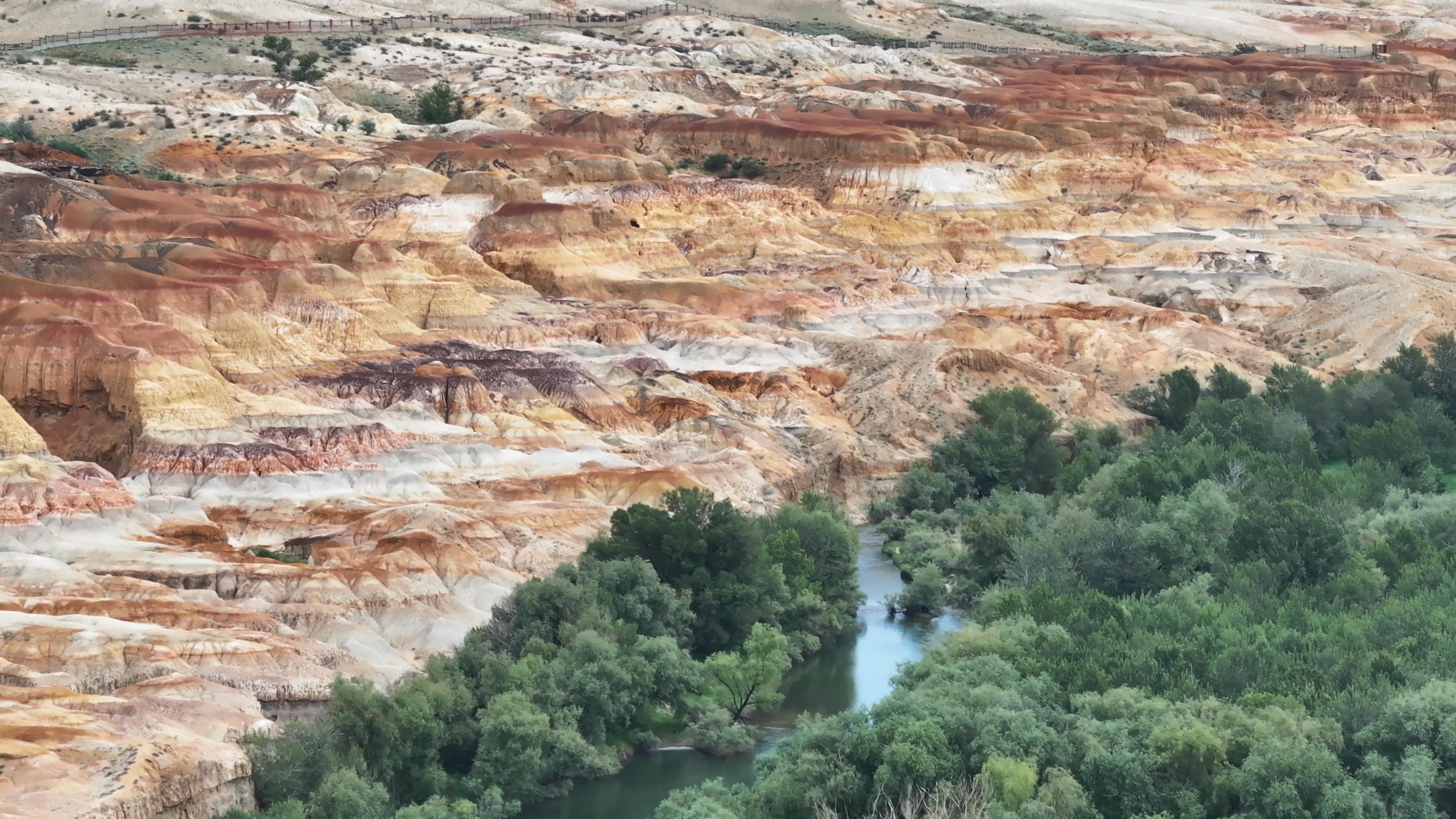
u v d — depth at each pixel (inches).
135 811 3592.5
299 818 3718.0
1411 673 4421.8
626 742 4591.5
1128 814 3939.5
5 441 5521.7
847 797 3954.2
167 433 5910.4
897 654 5329.7
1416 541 5590.6
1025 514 6289.4
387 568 5029.5
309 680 4333.2
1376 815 3912.4
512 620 4874.5
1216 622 4872.0
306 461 5930.1
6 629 4293.8
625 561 5093.5
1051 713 4252.0
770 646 4862.2
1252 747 4033.0
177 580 4933.6
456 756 4340.6
